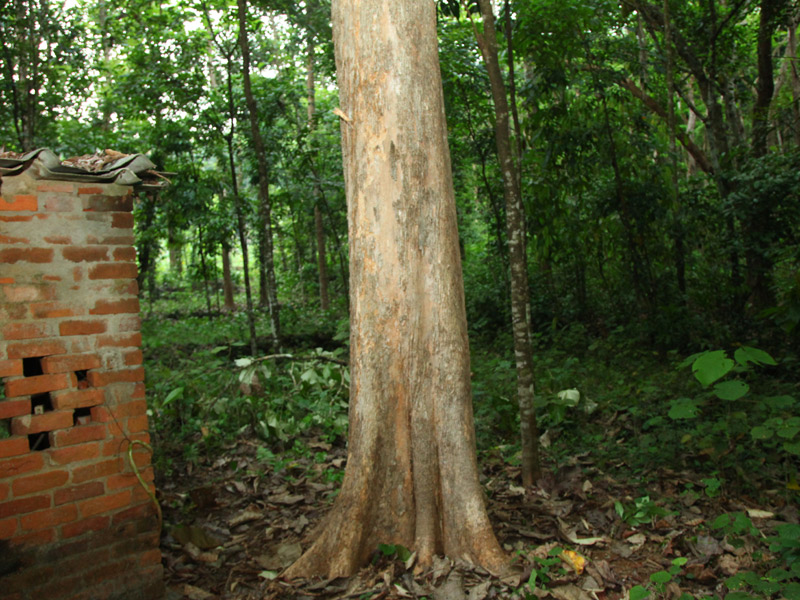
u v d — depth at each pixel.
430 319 3.40
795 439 4.41
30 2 9.16
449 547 3.31
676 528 3.62
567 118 10.06
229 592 3.23
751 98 12.19
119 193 3.07
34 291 2.83
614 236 10.50
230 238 14.56
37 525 2.83
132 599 3.08
